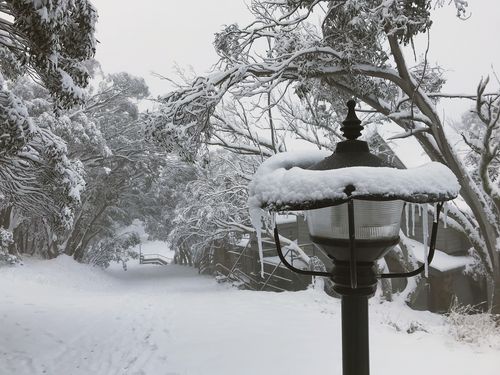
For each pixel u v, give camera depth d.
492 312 14.27
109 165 32.88
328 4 12.19
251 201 2.21
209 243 30.98
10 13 7.11
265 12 14.49
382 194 1.83
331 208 2.13
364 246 2.12
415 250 19.17
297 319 11.26
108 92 32.62
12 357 8.23
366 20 10.41
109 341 9.45
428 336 9.60
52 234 28.55
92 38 7.66
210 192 22.62
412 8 10.20
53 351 8.73
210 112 12.24
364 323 2.25
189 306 13.34
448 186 1.96
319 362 7.76
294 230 25.64
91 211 35.75
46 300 15.20
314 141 18.47
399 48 11.79
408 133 12.99
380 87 14.39
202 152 12.85
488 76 11.30
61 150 11.24
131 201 40.03
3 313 11.83
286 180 2.02
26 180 11.66
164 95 12.07
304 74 12.17
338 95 15.28
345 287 2.21
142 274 40.72
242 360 7.89
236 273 28.58
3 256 23.66
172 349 8.63
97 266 37.28
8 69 10.83
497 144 11.98
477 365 7.53
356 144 2.23
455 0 10.04
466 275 19.81
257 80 13.02
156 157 33.06
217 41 13.43
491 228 13.65
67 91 8.05
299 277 23.67
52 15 6.32
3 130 8.08
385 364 7.66
